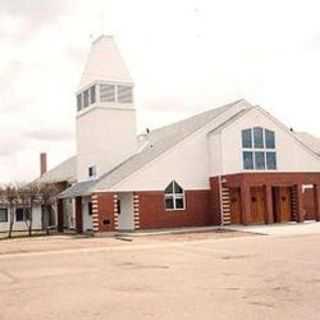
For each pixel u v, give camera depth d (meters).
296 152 45.19
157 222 41.62
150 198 41.62
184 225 42.41
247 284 14.71
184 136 43.53
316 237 29.97
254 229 37.03
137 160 44.59
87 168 48.56
